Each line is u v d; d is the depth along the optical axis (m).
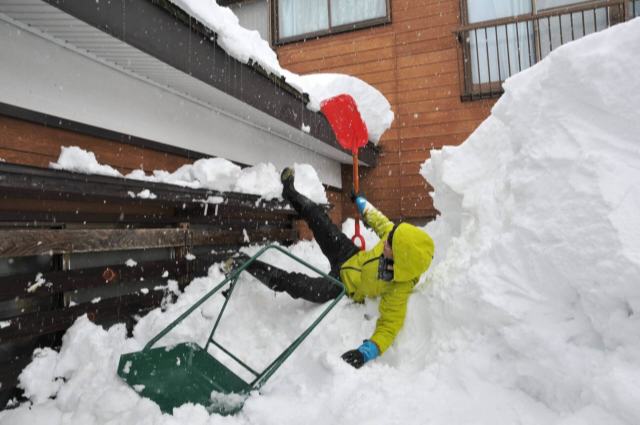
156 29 2.33
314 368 2.01
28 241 1.92
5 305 2.00
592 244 1.61
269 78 3.51
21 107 2.13
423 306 2.37
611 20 5.62
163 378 1.94
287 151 4.89
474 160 2.89
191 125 3.39
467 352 1.86
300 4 7.18
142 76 2.85
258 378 1.94
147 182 2.34
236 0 7.58
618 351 1.45
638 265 1.45
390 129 6.52
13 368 1.95
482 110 6.11
